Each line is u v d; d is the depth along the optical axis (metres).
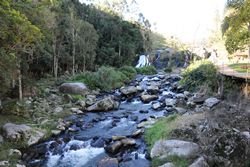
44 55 30.00
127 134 14.75
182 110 17.88
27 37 16.89
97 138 14.41
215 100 18.73
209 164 9.45
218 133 10.58
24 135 14.08
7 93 20.34
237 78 19.47
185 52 72.06
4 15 14.15
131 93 25.72
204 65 26.16
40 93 23.27
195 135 11.53
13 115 17.23
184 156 10.44
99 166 11.19
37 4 20.84
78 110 20.08
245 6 20.66
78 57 41.28
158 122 15.16
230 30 25.05
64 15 39.69
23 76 22.52
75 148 13.38
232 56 41.44
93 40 44.38
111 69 33.78
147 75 45.69
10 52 16.42
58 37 37.28
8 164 11.20
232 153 9.19
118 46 59.88
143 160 11.53
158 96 24.47
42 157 12.66
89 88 29.05
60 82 30.59
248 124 12.23
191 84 25.38
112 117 18.45
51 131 15.44
